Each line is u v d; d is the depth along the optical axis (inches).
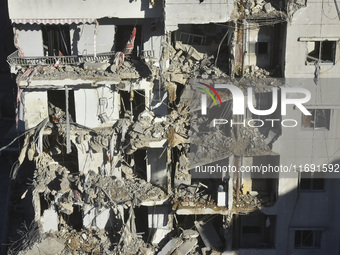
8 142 2506.2
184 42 1909.4
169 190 1879.9
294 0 1731.1
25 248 1893.5
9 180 2365.9
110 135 1849.2
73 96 1881.2
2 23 2773.1
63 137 1882.4
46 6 1793.8
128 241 1904.5
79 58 1859.0
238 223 1937.7
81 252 1907.0
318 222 1923.0
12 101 2691.9
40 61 1860.2
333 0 1734.7
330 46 1797.5
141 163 1952.5
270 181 1925.4
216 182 1920.5
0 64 2763.3
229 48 1846.7
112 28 1855.3
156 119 1863.9
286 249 1942.7
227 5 1759.4
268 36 1831.9
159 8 1801.2
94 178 1889.8
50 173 1914.4
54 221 1951.3
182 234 1915.6
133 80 1819.6
